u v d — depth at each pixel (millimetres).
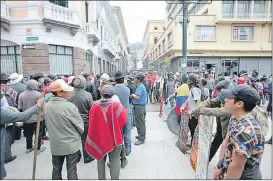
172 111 5242
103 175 2996
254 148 1674
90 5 13391
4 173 2260
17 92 4754
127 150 4301
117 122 2855
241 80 4957
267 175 3355
